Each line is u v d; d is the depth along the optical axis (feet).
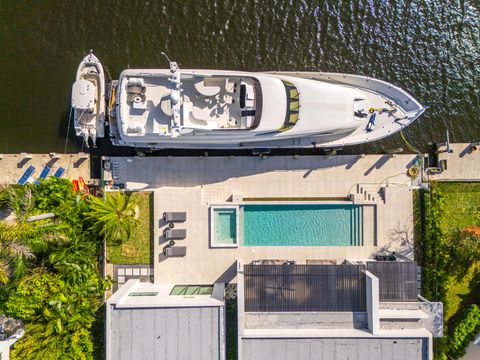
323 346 50.88
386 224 60.64
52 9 61.11
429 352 49.88
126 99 53.62
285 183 61.36
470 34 62.23
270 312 52.11
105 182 60.49
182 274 60.08
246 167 61.26
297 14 62.34
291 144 58.95
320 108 55.16
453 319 60.95
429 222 59.62
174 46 61.57
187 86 54.24
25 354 53.83
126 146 61.36
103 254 60.08
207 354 52.16
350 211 61.21
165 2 61.46
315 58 62.28
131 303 51.75
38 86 61.26
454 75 62.75
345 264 56.03
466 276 61.05
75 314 54.65
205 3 61.87
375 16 62.59
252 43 61.98
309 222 61.46
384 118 58.80
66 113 61.26
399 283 53.72
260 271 52.54
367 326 51.75
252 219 61.41
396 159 61.21
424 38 62.23
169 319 52.01
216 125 54.39
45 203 54.39
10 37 61.11
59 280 53.57
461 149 61.72
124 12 61.26
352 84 58.95
